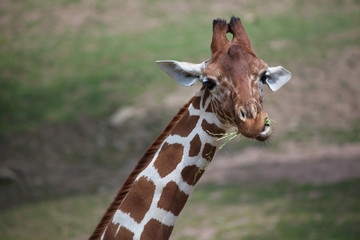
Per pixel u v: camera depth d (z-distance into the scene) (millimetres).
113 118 31547
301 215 18391
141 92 33469
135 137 29875
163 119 30844
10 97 34938
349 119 29094
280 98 31250
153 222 7707
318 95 31359
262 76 7484
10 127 31859
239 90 7223
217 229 18688
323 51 35469
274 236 16984
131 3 45375
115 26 42500
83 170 27344
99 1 46156
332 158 24484
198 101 7902
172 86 33750
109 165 27656
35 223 21500
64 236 20078
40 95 34844
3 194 25188
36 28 43562
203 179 24469
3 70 38188
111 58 38000
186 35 39469
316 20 40250
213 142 7781
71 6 45844
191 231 18953
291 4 43156
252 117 7039
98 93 34062
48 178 26703
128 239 7715
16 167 27641
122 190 8078
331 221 17312
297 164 24438
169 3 44781
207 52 36281
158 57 36812
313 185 21453
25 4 47094
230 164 25875
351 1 43125
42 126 31672
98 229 8109
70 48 40219
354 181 21016
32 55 39875
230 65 7383
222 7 43281
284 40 37281
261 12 42094
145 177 7883
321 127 28469
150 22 42312
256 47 36281
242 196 21594
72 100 33906
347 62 34188
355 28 38594
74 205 23312
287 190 21391
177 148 7848
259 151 26828
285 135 28031
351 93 31391
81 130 30969
